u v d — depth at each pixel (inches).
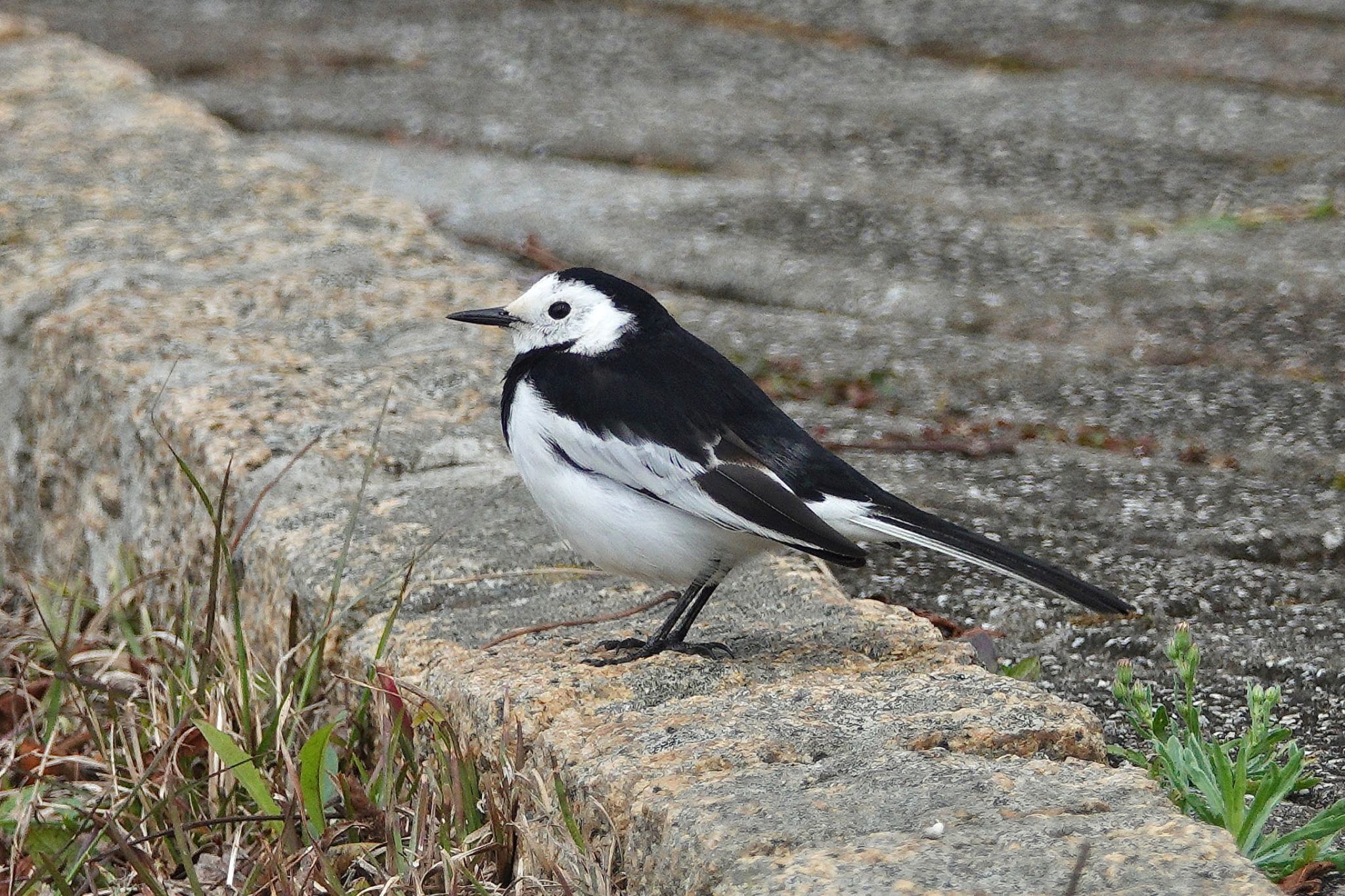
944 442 461.7
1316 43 873.5
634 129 744.3
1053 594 379.2
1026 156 716.7
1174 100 788.0
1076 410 486.3
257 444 389.1
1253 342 533.0
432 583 340.5
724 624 325.1
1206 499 426.3
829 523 307.9
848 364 516.1
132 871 297.4
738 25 931.3
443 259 527.8
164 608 396.8
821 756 255.1
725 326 547.2
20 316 479.8
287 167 611.8
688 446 305.6
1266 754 285.4
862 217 643.5
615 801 248.8
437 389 423.5
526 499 377.4
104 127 645.3
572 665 300.8
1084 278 587.8
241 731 316.2
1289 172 692.7
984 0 971.3
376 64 847.1
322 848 281.1
